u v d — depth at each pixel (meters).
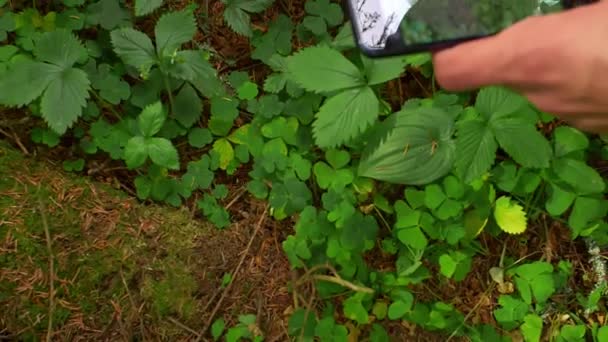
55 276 0.35
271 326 0.37
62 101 0.37
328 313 0.38
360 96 0.37
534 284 0.39
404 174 0.38
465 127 0.37
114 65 0.42
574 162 0.39
